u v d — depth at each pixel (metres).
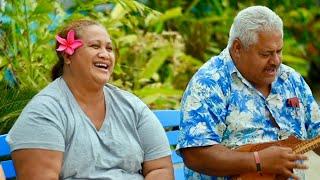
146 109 4.18
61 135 3.86
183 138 4.20
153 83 6.81
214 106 4.21
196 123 4.18
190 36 8.20
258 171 4.11
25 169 3.82
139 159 4.07
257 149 4.19
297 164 4.11
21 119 3.87
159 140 4.15
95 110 4.02
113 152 3.99
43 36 5.38
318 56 9.81
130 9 5.81
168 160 4.17
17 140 3.83
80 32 3.98
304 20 9.48
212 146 4.15
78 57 3.97
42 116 3.84
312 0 9.64
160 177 4.10
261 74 4.22
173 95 6.55
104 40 4.00
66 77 4.02
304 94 4.50
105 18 6.11
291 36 9.36
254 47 4.17
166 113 4.75
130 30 6.74
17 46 5.31
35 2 5.38
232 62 4.28
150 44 6.85
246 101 4.28
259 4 8.96
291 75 4.46
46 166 3.80
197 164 4.18
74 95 3.98
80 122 3.93
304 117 4.51
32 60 5.34
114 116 4.07
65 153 3.88
